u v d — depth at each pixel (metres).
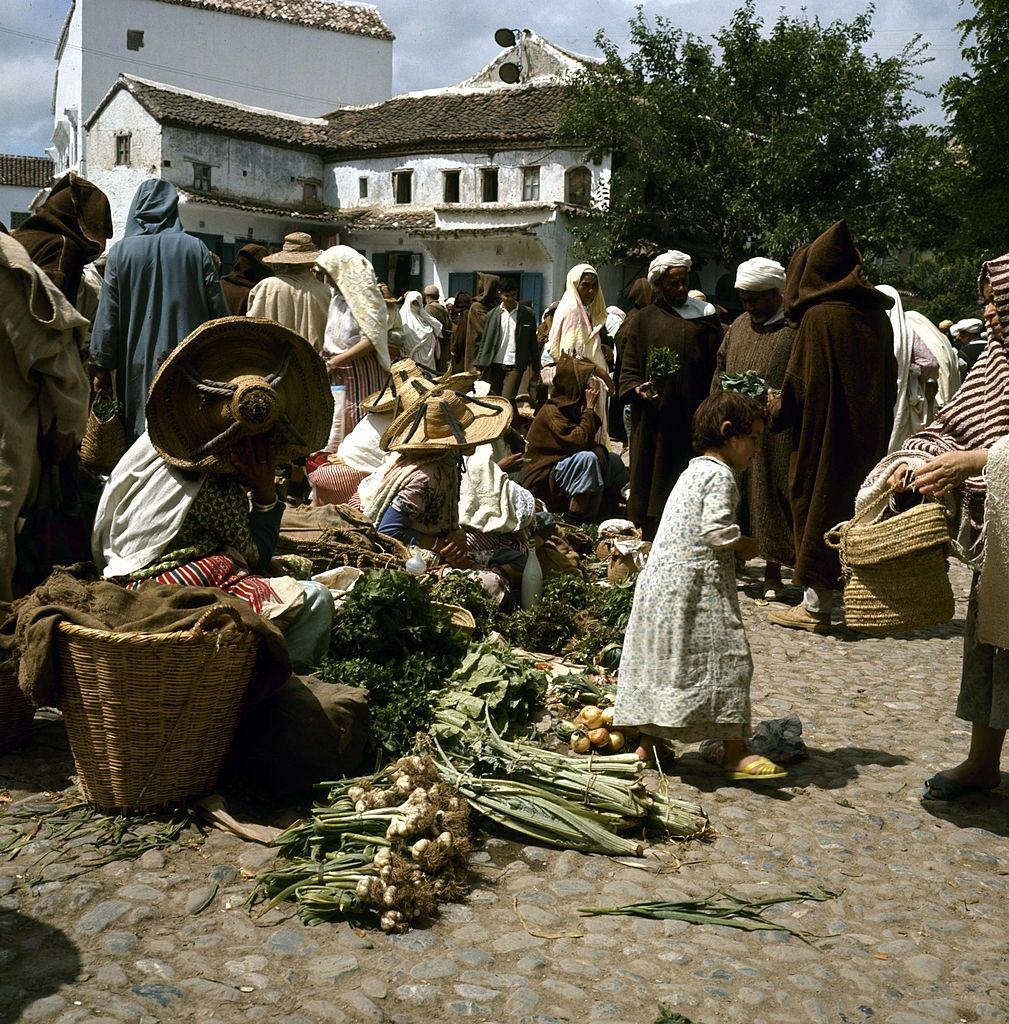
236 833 4.25
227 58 46.78
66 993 3.24
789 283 8.18
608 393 11.39
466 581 6.89
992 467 4.57
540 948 3.63
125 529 4.95
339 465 8.81
